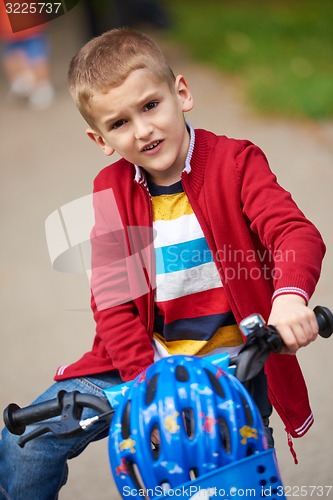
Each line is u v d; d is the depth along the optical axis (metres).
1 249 7.27
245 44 12.14
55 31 13.98
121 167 2.88
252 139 8.41
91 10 12.34
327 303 5.37
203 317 2.78
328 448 4.09
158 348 2.80
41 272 6.78
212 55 11.91
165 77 2.62
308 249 2.37
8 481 2.72
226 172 2.70
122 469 2.01
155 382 2.05
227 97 9.94
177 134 2.63
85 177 8.49
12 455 2.70
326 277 5.75
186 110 2.80
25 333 5.84
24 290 6.51
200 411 1.98
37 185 8.54
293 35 12.39
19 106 11.54
